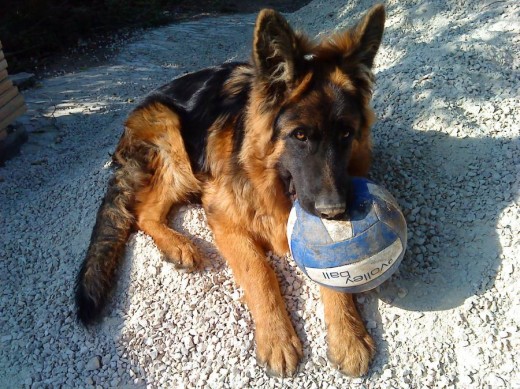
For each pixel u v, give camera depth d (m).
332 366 0.92
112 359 1.04
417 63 1.39
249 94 1.04
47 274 1.25
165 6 3.72
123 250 1.18
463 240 1.04
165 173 1.21
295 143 0.91
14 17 2.86
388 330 0.97
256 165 1.01
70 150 1.87
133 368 1.02
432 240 1.06
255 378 0.95
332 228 0.85
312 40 0.95
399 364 0.93
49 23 2.96
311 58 0.93
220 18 3.49
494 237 1.02
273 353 0.94
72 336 1.09
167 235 1.15
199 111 1.22
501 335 0.93
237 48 2.93
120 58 2.87
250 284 1.01
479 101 1.23
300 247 0.88
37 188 1.63
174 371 1.00
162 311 1.06
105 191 1.35
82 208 1.36
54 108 2.23
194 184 1.21
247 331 1.00
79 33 3.10
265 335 0.95
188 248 1.11
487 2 1.62
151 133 1.21
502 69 1.29
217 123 1.14
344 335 0.93
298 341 0.96
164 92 1.35
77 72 2.69
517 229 1.01
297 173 0.91
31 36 2.84
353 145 0.96
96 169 1.47
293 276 1.06
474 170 1.13
